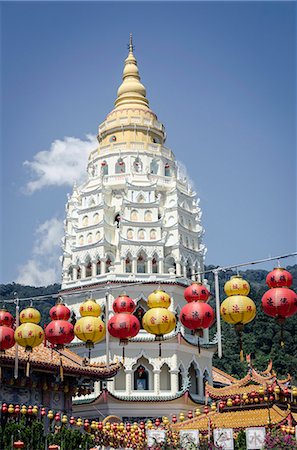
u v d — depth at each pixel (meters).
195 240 92.00
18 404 50.69
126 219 86.81
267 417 54.22
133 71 102.62
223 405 58.03
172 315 35.91
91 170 95.31
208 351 86.38
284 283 33.12
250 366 60.44
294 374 125.88
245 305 33.16
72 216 93.69
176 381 80.19
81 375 54.34
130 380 79.50
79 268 87.31
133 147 93.38
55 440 42.12
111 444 51.66
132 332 36.56
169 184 92.62
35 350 53.81
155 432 45.38
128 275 83.31
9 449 38.91
